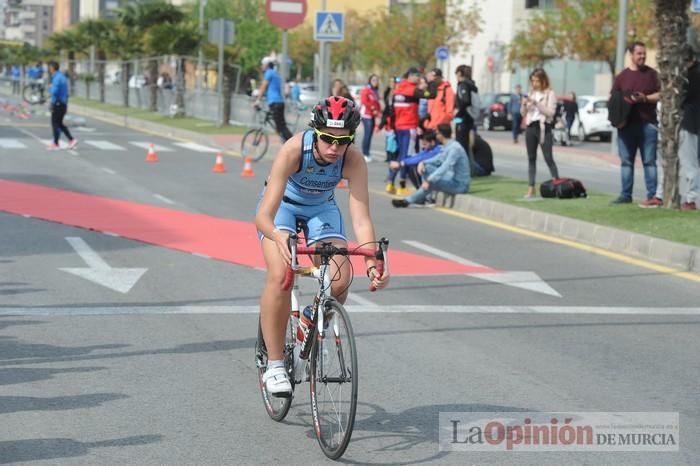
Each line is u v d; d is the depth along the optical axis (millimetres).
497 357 12383
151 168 35219
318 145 9031
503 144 53875
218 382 11195
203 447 9102
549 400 10688
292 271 8867
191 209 25250
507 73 94250
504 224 23859
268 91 38656
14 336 13031
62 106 41531
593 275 17875
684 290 16750
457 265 18562
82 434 9383
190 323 13883
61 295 15469
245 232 21750
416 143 29828
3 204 25078
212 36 56688
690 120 23125
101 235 21000
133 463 8664
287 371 9633
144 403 10375
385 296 15820
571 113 57094
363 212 9391
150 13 83000
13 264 17781
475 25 98250
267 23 117188
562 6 76812
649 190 23703
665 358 12531
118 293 15680
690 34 28000
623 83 23391
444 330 13711
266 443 9250
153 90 73125
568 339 13367
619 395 10938
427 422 9883
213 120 62219
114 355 12211
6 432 9391
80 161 36719
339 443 8703
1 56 164875
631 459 8977
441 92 29359
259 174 34344
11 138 45844
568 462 8859
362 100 40312
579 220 22047
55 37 112312
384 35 102875
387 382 11234
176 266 17891
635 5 72125
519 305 15383
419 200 26594
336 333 8734
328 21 37875
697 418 10203
